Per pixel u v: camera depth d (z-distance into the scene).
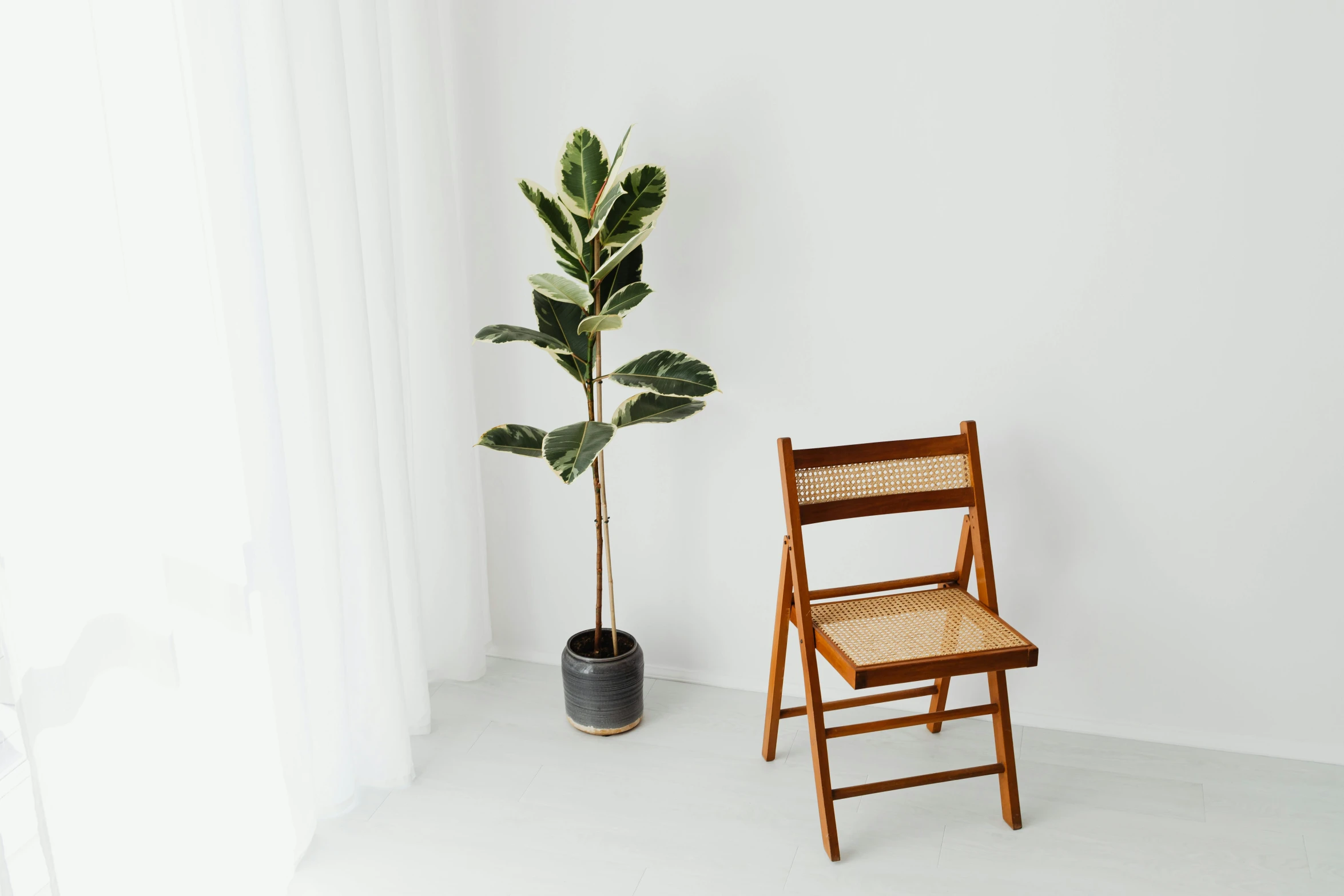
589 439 2.12
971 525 2.20
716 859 2.05
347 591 2.20
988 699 2.54
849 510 2.13
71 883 1.51
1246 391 2.21
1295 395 2.19
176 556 1.69
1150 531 2.35
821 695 2.46
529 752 2.45
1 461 1.37
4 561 1.38
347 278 2.05
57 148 1.42
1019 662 1.97
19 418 1.39
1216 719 2.41
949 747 2.43
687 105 2.39
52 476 1.43
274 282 1.94
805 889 1.96
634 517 2.70
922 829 2.13
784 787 2.29
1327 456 2.20
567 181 2.18
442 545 2.69
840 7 2.23
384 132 2.17
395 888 1.98
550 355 2.63
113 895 1.58
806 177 2.35
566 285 2.16
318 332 1.97
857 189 2.33
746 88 2.34
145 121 1.57
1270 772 2.31
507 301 2.66
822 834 2.09
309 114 1.99
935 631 2.06
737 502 2.60
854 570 2.57
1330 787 2.24
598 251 2.29
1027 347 2.31
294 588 1.98
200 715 1.75
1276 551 2.28
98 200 1.47
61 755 1.48
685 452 2.61
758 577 2.64
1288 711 2.36
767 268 2.43
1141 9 2.08
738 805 2.23
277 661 1.97
